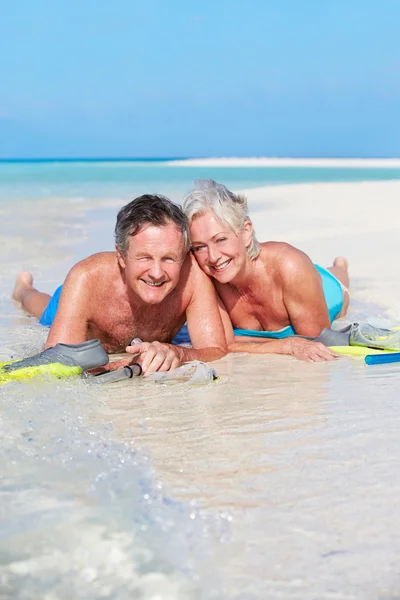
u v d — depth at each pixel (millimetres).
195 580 1867
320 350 4391
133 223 3875
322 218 12305
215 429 2984
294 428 2980
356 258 8227
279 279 4691
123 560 1957
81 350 3918
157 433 2938
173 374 3936
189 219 4305
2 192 21031
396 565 1921
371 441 2807
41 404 3305
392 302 6113
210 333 4488
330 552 1987
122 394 3576
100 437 2879
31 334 5180
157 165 67562
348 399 3412
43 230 11125
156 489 2377
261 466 2572
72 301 4254
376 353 4418
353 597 1795
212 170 45594
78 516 2188
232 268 4438
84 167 57938
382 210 13398
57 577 1887
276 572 1897
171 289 4047
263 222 11797
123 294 4316
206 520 2164
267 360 4359
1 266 8031
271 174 36938
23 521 2158
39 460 2619
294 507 2246
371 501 2281
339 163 72000
